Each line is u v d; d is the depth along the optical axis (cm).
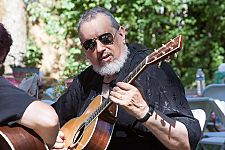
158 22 910
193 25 1037
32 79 388
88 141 280
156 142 279
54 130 209
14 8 899
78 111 317
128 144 281
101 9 293
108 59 285
